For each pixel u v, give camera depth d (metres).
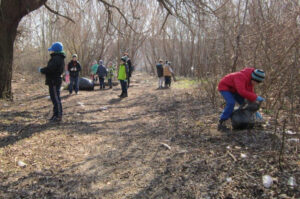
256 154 3.72
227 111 4.91
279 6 6.57
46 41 22.78
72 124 6.09
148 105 8.72
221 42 7.42
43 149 4.40
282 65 5.71
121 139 5.02
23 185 3.23
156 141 4.81
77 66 11.52
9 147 4.38
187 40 25.39
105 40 24.05
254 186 2.94
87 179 3.42
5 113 7.01
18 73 20.80
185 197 2.91
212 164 3.58
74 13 12.48
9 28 9.23
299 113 5.11
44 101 9.38
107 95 11.49
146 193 3.06
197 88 10.02
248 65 6.70
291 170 3.18
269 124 5.03
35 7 9.34
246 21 7.09
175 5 9.30
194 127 5.50
